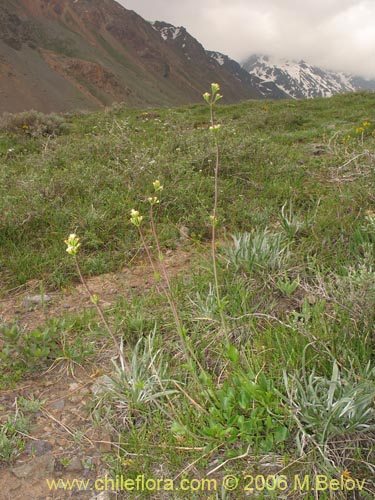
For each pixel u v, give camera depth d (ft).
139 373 9.90
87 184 23.25
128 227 19.75
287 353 9.54
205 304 12.21
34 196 21.29
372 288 10.41
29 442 9.09
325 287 11.51
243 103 64.75
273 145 31.53
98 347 11.91
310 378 8.31
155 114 55.93
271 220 19.38
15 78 524.52
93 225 19.06
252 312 11.82
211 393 8.79
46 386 10.71
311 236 15.58
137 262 17.37
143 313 12.46
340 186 20.26
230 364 10.02
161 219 20.52
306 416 7.91
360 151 23.63
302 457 7.70
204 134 31.09
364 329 9.87
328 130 40.50
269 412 8.14
